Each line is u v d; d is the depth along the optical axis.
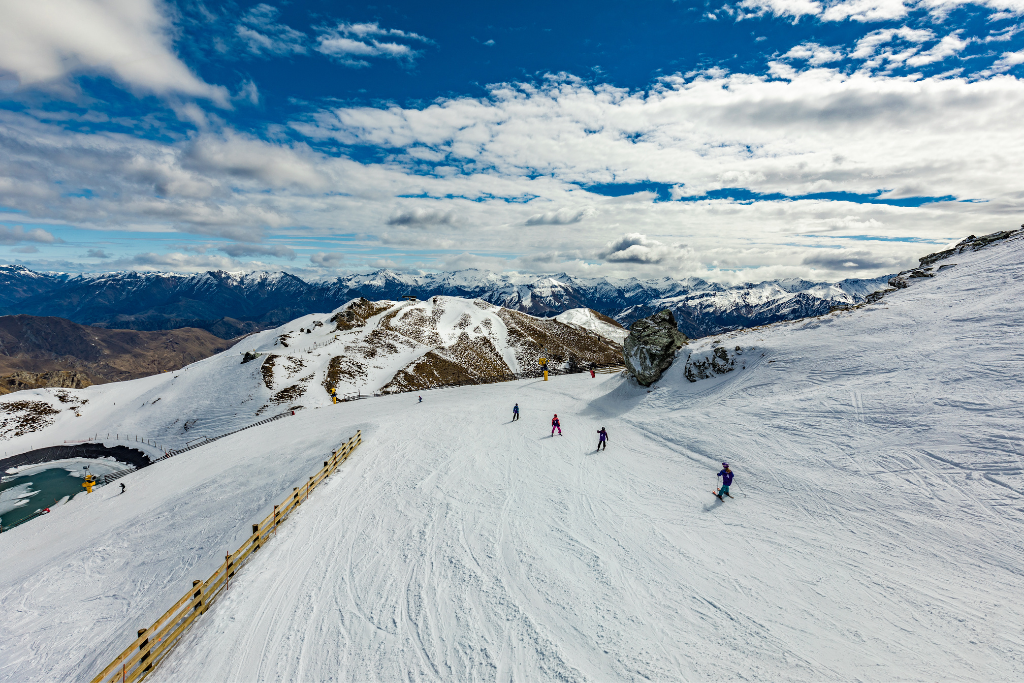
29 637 17.42
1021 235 36.41
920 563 13.90
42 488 64.06
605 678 10.46
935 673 10.06
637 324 41.81
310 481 23.16
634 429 31.34
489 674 10.88
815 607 12.48
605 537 16.88
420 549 16.77
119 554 23.11
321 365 95.00
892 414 21.67
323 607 13.77
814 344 31.16
